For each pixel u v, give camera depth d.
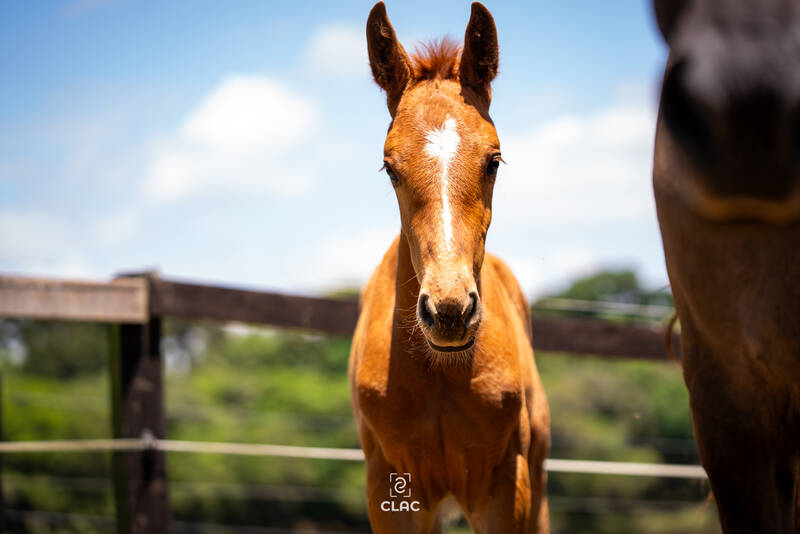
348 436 20.53
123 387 4.72
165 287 4.79
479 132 2.55
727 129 0.96
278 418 21.88
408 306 2.86
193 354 33.06
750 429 1.81
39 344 27.92
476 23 2.79
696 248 1.65
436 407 2.88
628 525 18.61
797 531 2.18
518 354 3.12
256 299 5.03
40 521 16.64
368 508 3.08
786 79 0.95
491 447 2.93
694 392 1.89
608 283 33.75
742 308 1.65
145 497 4.60
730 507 1.85
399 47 2.87
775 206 0.98
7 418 18.83
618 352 5.71
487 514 3.02
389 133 2.64
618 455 19.25
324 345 26.44
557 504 18.92
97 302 4.53
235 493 19.14
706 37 1.01
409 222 2.56
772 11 0.99
